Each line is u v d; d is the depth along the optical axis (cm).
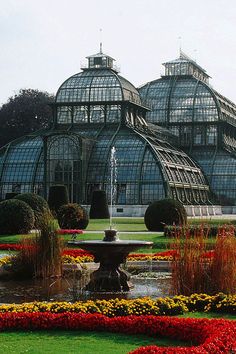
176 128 14788
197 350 1648
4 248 4912
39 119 15738
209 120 14500
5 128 15650
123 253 3117
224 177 13738
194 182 12719
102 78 12525
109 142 11675
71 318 2138
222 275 2720
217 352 1664
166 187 11025
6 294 3008
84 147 11275
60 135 11250
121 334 2075
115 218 9681
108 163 11438
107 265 3117
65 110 12606
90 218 9231
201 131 14588
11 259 3659
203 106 14600
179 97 14788
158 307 2361
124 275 3122
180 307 2383
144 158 11294
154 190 11094
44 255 3506
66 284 3291
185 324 2020
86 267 3781
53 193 8356
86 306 2300
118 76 12588
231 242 2775
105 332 2098
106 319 2125
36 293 3030
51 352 1844
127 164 11331
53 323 2133
